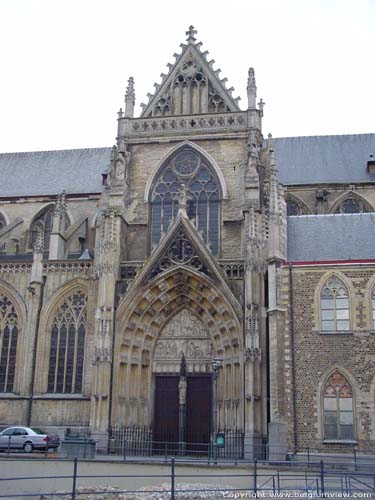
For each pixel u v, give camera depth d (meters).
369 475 25.06
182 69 52.22
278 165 59.66
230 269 45.00
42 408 45.94
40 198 60.84
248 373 40.88
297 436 36.34
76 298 48.59
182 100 51.50
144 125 50.62
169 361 45.56
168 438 44.44
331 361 37.19
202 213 48.47
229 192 48.12
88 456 37.41
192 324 46.00
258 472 30.30
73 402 45.62
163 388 45.56
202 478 30.83
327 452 35.75
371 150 59.47
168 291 45.56
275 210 40.91
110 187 48.19
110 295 44.72
